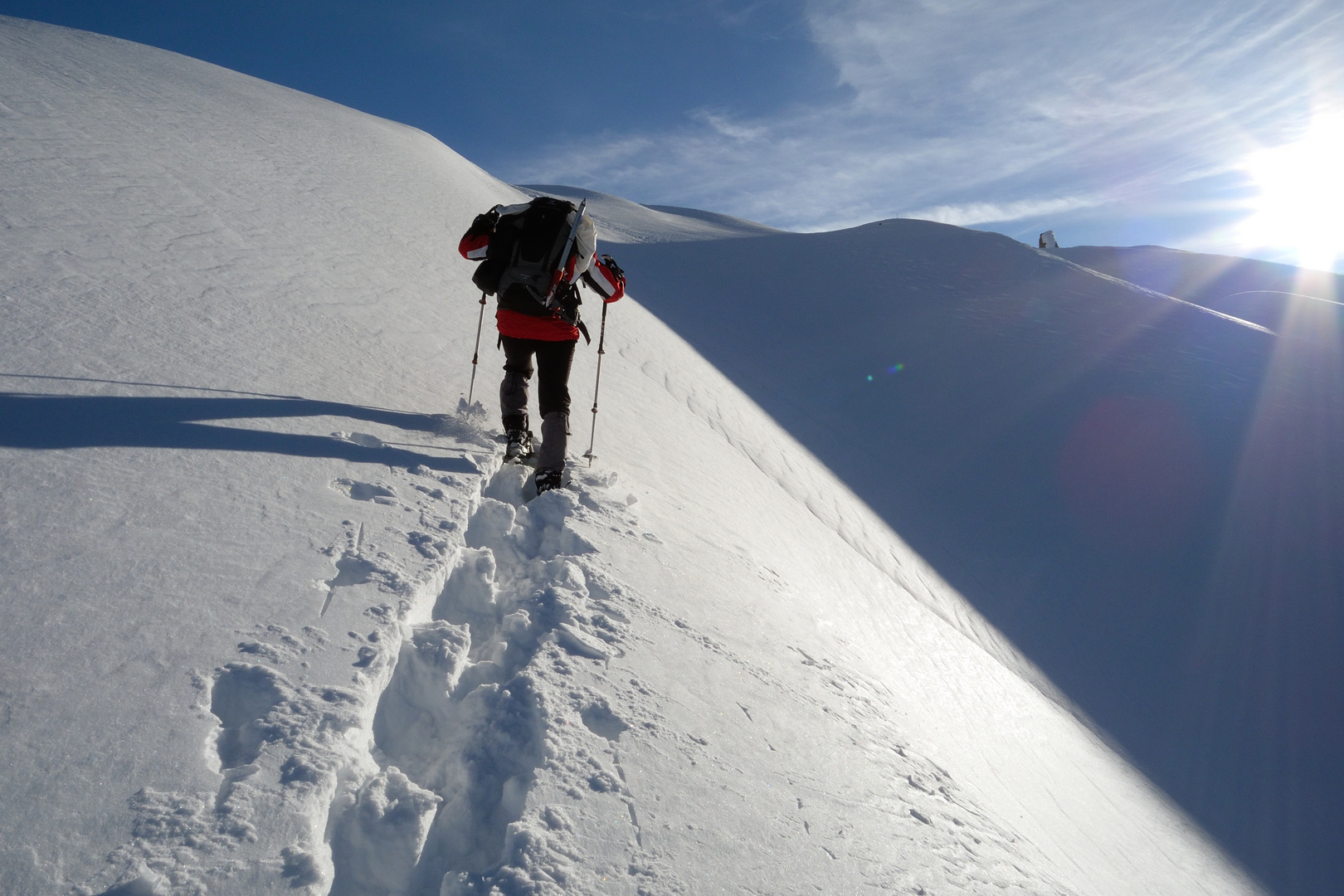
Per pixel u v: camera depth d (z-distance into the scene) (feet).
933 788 7.70
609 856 4.53
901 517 37.68
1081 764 19.99
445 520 8.13
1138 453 50.90
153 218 15.90
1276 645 34.71
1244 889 18.12
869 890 5.33
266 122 38.99
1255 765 26.84
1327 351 71.15
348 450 9.22
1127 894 12.12
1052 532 41.75
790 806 5.94
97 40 43.42
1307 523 44.55
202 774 4.10
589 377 21.99
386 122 77.56
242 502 7.18
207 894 3.45
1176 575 39.45
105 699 4.41
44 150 18.04
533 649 6.66
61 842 3.49
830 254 98.02
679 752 5.89
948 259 97.09
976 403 56.90
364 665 5.35
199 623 5.31
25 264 11.44
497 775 5.06
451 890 4.09
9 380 8.19
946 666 19.84
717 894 4.62
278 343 12.28
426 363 14.49
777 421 44.06
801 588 14.92
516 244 11.59
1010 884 6.38
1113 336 71.82
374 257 20.88
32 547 5.60
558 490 10.52
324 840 4.15
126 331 10.46
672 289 78.64
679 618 8.45
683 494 15.37
